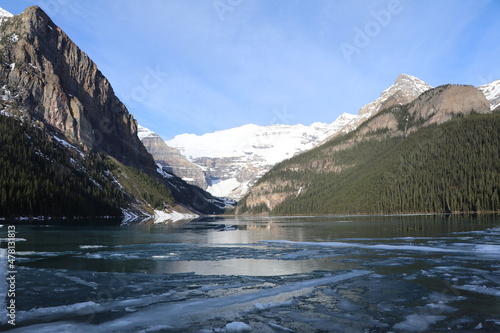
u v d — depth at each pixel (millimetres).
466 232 68375
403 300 23594
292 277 31250
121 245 56719
